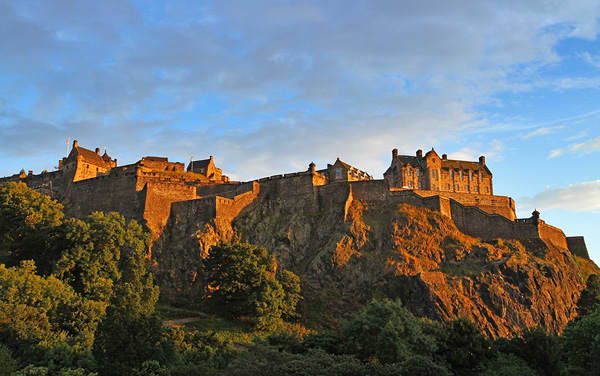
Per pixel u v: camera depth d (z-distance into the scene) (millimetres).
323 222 113188
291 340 70062
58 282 69562
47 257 84562
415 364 54250
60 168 158375
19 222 91250
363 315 69875
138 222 107812
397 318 66938
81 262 80125
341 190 117250
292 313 91625
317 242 110625
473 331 68875
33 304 63469
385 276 99125
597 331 60000
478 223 114438
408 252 104500
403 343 63844
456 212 115375
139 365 53938
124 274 84125
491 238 112688
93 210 120250
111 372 52875
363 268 102312
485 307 95062
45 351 55125
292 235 112062
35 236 88000
